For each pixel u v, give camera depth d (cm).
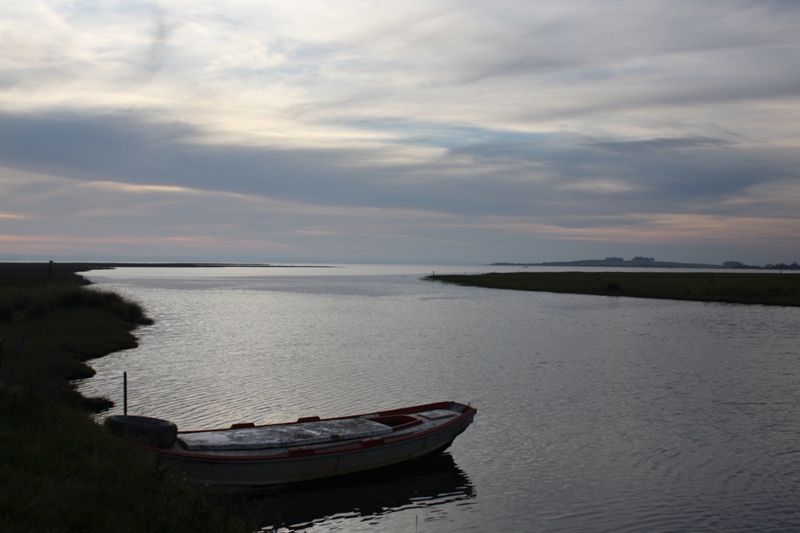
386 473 1680
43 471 1007
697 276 17000
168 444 1459
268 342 4191
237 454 1504
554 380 2914
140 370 3045
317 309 7094
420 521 1395
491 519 1412
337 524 1378
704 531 1351
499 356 3622
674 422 2194
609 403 2462
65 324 3959
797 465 1755
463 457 1831
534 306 7569
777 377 2981
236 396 2520
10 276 8844
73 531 866
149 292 10075
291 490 1538
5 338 3200
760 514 1434
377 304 7956
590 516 1423
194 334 4588
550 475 1686
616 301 8419
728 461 1791
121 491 1025
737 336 4556
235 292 10575
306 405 2395
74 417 1366
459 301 8519
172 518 955
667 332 4812
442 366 3278
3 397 1325
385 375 3016
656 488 1593
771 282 11712
